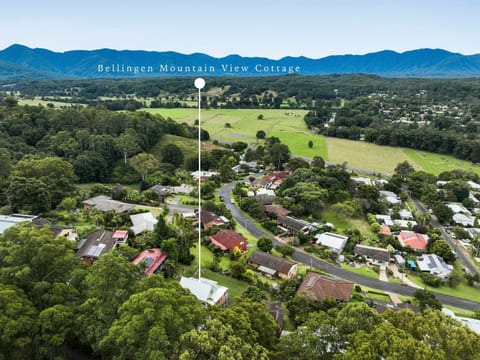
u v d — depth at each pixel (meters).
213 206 73.12
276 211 74.50
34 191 62.16
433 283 53.22
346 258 59.81
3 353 21.72
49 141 98.00
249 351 19.66
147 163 94.56
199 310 22.59
